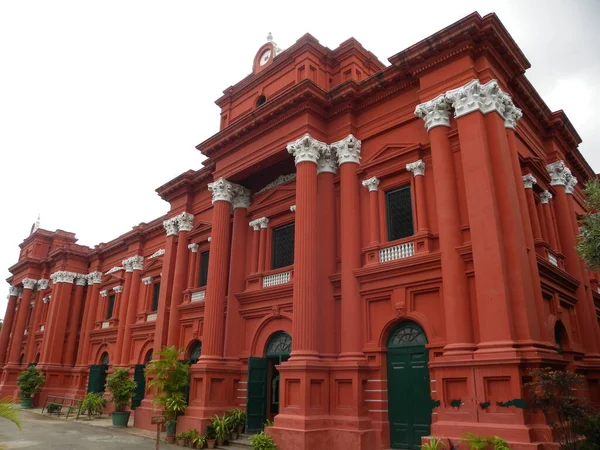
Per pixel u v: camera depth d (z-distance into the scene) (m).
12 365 37.59
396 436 12.98
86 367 31.27
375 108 16.05
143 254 29.14
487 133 12.70
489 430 10.18
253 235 19.28
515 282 11.27
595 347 15.30
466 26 13.09
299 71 17.56
